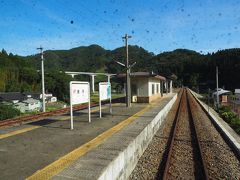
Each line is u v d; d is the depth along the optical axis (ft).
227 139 39.22
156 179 24.09
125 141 27.45
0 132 33.32
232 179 24.31
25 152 24.38
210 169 26.68
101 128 35.60
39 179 18.10
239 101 113.80
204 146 35.42
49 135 31.50
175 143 36.50
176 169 26.40
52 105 187.93
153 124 41.55
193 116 63.72
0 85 229.66
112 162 21.16
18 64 297.53
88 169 19.69
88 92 40.63
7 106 92.17
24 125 38.58
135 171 26.40
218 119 60.23
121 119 43.37
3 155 23.50
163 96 107.55
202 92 268.41
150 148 34.40
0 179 18.16
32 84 246.27
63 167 20.24
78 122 41.11
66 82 241.55
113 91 238.89
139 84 74.64
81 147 25.80
